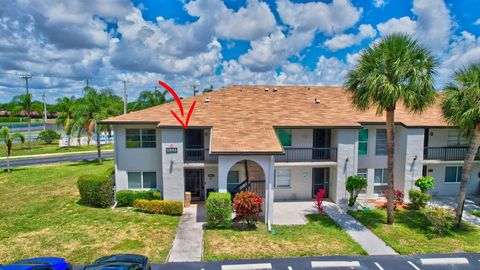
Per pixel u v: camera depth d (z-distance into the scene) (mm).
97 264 9977
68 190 23062
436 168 21891
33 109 56188
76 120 36094
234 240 14430
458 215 15906
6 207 18984
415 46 14859
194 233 15242
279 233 15258
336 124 19484
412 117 20953
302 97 23703
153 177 20234
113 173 24219
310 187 21188
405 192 20344
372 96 14961
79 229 15469
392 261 12422
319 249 13477
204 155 20156
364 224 16469
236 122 19578
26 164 35562
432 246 13750
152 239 14422
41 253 12953
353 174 19828
